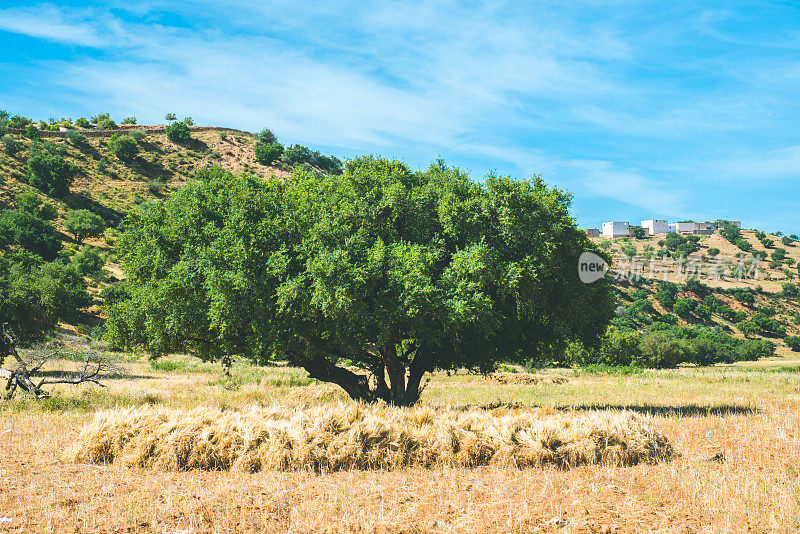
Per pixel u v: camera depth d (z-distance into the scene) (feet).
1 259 215.10
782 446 35.86
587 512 23.24
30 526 21.39
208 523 22.06
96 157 476.13
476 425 34.50
